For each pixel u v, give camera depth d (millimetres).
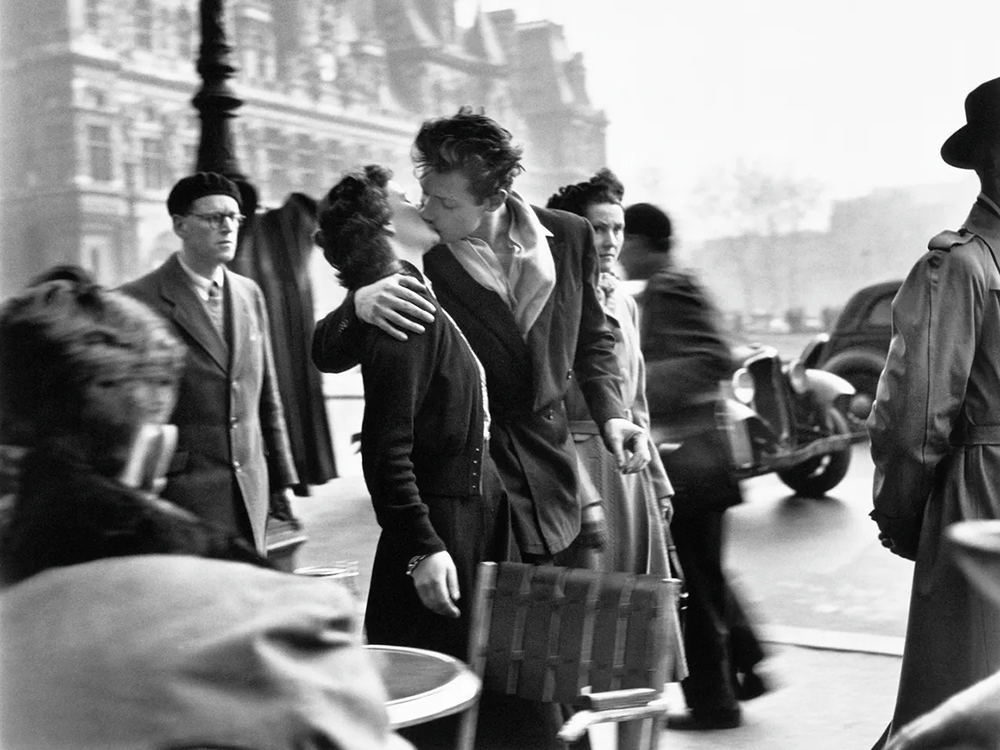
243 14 63062
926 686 3361
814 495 10375
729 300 60938
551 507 3441
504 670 2760
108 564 1231
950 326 3277
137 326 1370
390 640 3094
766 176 60906
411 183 23438
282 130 65000
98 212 54250
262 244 5957
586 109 80750
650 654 2590
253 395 4406
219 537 1293
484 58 80000
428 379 3104
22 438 1290
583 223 3762
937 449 3297
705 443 4645
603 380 3873
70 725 1152
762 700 5035
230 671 1173
